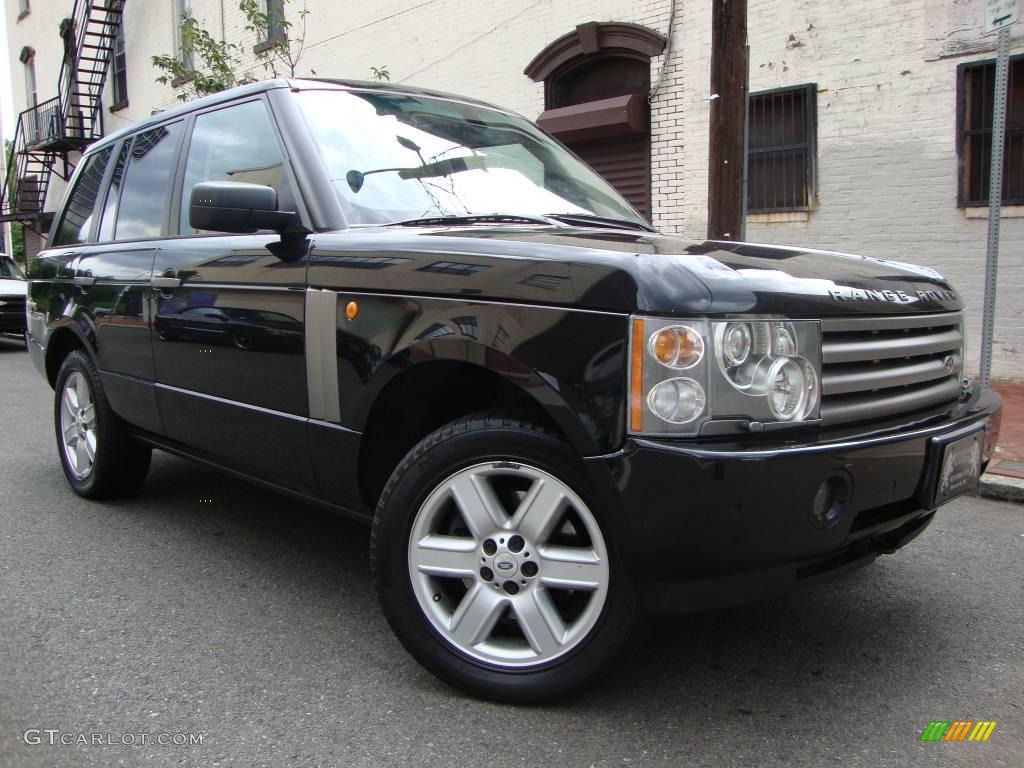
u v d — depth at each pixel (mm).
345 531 4266
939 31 7488
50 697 2672
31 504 4730
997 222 5137
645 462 2164
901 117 7781
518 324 2379
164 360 3760
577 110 9797
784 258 2666
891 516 2520
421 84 12281
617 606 2393
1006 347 7516
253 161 3449
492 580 2553
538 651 2521
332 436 2910
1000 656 2953
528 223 3113
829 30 8078
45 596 3459
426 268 2617
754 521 2150
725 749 2375
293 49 14508
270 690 2701
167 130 4219
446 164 3500
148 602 3393
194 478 5242
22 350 13734
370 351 2734
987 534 4242
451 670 2605
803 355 2271
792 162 8469
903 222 7887
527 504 2473
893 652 2980
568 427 2291
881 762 2324
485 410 2576
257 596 3451
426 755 2346
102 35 19453
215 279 3406
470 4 11359
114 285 4125
